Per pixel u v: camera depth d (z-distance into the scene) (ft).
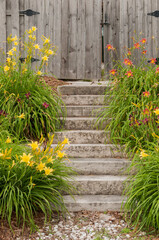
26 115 14.47
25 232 9.82
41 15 23.94
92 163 13.19
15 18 23.67
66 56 24.34
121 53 24.13
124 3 24.04
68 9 24.16
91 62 24.35
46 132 15.08
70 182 12.13
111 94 16.79
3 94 15.21
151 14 23.77
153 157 10.94
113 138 14.06
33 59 23.29
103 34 24.23
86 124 15.92
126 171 12.28
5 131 12.69
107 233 9.87
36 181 10.98
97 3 24.11
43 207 10.19
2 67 16.63
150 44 23.93
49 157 10.69
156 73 15.51
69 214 10.78
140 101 14.70
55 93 17.15
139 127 13.58
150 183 10.53
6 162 10.59
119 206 11.28
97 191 12.25
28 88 15.42
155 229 9.96
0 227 9.81
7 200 9.96
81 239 9.53
